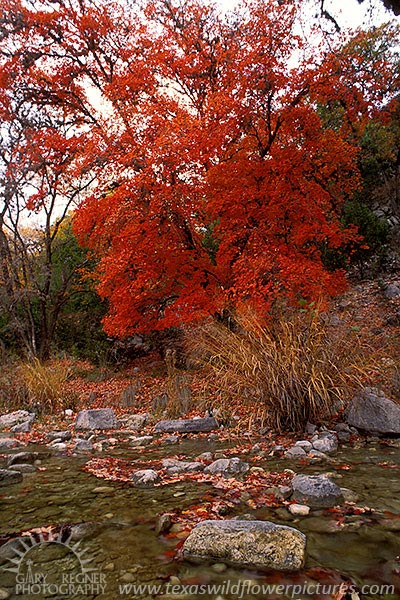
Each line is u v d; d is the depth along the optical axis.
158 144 8.88
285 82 9.27
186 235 10.44
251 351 5.59
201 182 9.34
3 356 14.07
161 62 11.55
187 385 7.82
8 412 8.19
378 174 17.25
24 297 15.34
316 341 5.43
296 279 8.14
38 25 13.12
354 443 4.77
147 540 2.47
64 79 13.51
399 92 14.21
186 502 3.09
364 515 2.74
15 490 3.53
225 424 6.21
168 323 9.59
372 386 5.62
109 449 5.21
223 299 8.91
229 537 2.29
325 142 10.09
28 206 13.98
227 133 9.26
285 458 4.29
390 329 10.24
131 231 9.27
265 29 9.28
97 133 10.43
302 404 5.29
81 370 14.11
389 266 15.55
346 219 15.65
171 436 5.61
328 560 2.20
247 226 9.62
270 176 9.48
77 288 18.00
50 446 5.48
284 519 2.71
